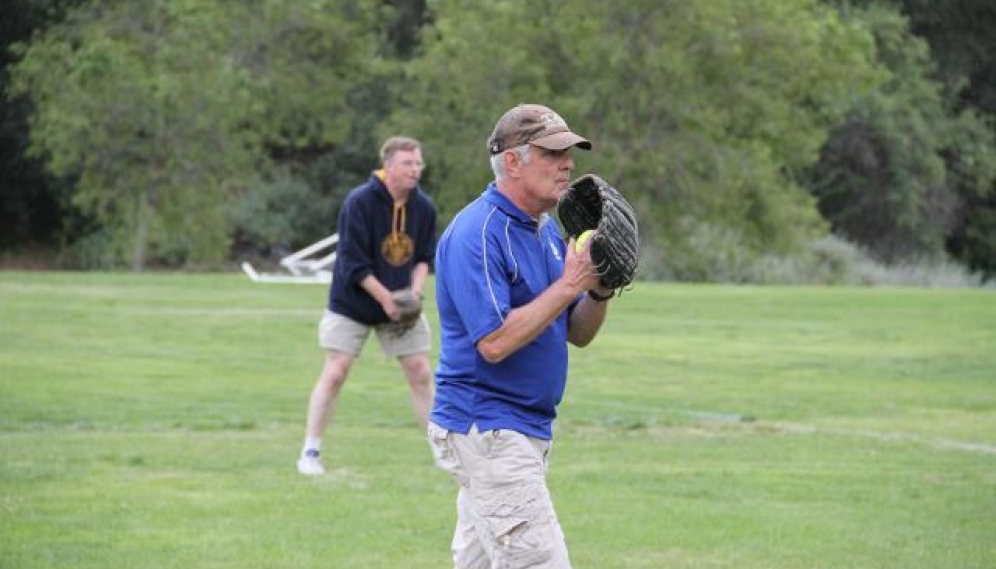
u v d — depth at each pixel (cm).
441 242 1271
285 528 1947
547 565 1232
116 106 9831
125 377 3541
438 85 10394
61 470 2338
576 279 1200
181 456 2477
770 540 1911
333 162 11800
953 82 12438
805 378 3741
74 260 11319
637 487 2267
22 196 11825
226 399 3203
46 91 10050
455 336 1258
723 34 9850
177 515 2019
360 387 3450
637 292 6650
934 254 12081
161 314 5191
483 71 9969
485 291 1213
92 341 4306
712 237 10050
